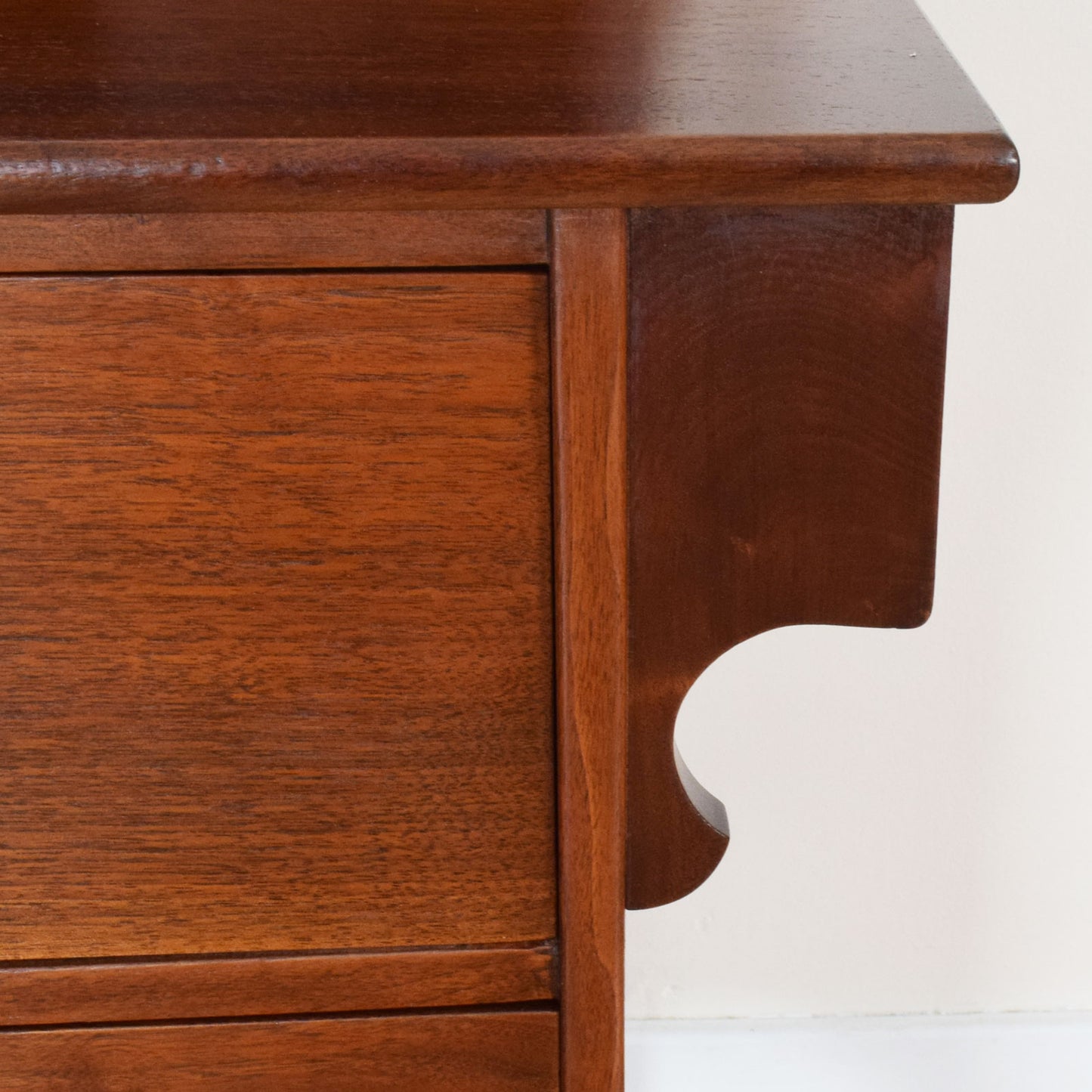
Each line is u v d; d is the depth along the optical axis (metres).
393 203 0.33
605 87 0.37
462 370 0.36
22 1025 0.43
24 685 0.38
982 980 1.10
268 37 0.42
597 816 0.41
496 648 0.39
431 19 0.44
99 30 0.42
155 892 0.41
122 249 0.34
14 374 0.35
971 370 0.90
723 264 0.36
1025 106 0.83
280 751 0.40
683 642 0.40
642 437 0.37
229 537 0.37
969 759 1.02
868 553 0.39
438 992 0.43
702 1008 1.10
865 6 0.46
